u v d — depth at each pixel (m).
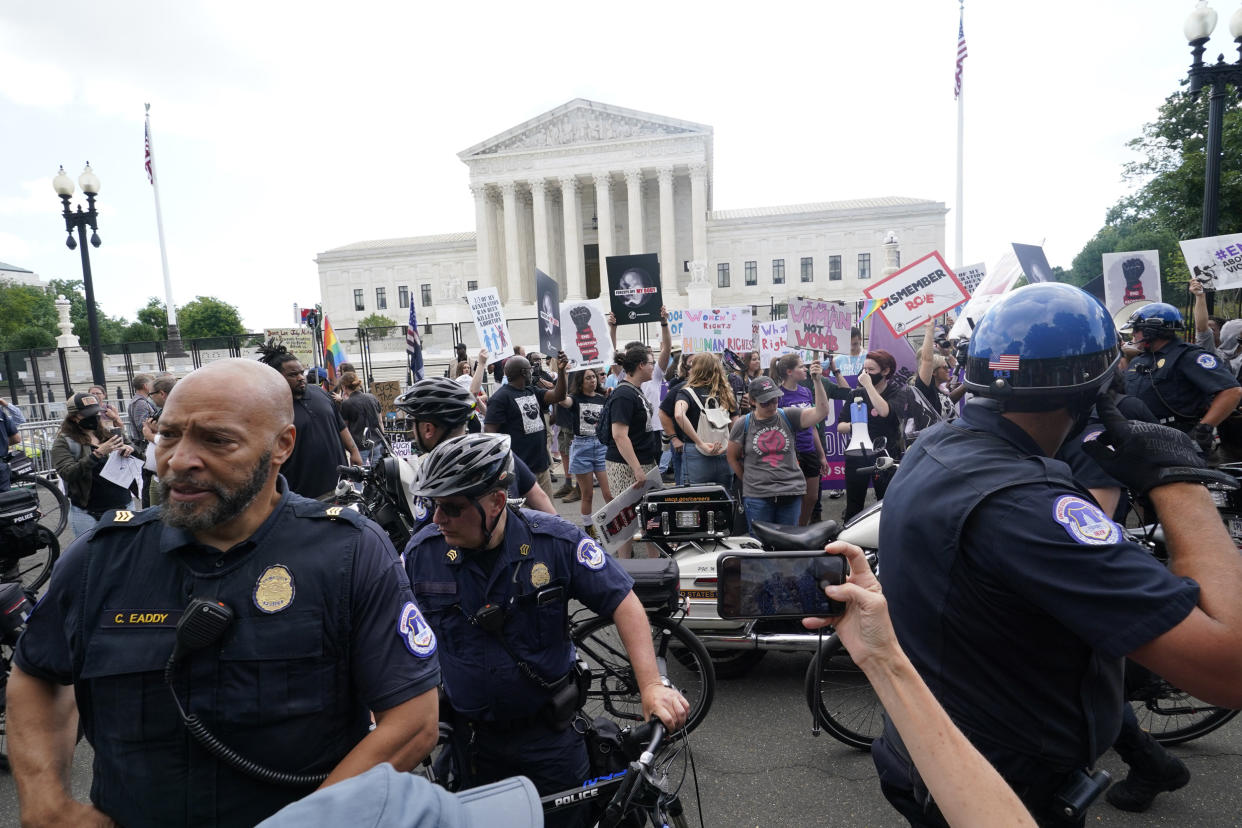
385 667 1.44
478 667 2.06
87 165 14.41
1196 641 1.09
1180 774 2.79
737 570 1.28
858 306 12.32
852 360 9.71
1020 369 1.33
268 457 1.41
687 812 3.02
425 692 1.48
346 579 1.43
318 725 1.39
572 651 2.27
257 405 1.39
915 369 8.74
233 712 1.32
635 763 1.77
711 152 63.44
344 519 1.51
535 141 57.62
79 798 3.37
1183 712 3.29
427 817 0.76
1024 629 1.35
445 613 2.09
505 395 6.26
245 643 1.34
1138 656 1.15
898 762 1.68
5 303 73.25
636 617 2.14
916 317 8.02
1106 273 8.48
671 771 3.31
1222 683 1.10
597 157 56.59
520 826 0.99
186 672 1.33
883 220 61.38
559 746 2.12
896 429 6.71
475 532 1.98
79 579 1.42
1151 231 37.75
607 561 2.19
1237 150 22.42
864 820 2.94
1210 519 1.21
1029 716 1.40
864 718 3.59
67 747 1.45
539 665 2.07
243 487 1.37
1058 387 1.31
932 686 1.48
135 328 64.69
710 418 6.27
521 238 60.72
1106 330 1.34
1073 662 1.38
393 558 1.54
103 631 1.36
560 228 63.97
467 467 1.89
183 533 1.40
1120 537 1.22
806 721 3.75
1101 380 1.32
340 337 32.38
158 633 1.35
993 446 1.41
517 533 2.08
